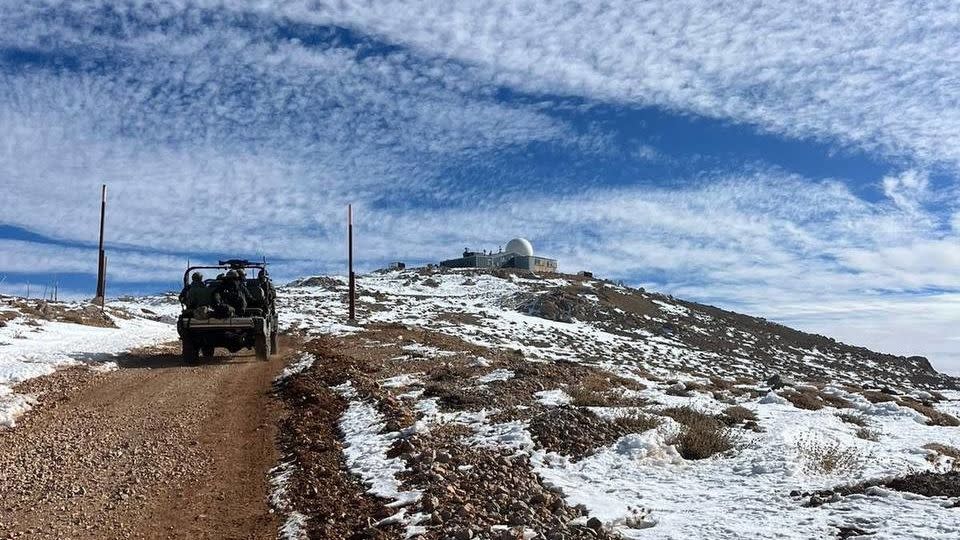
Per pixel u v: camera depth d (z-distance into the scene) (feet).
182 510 25.67
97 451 32.96
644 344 178.70
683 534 21.81
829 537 20.58
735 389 61.05
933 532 20.11
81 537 22.99
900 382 200.85
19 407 40.19
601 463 31.63
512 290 240.53
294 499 26.30
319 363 59.21
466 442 34.71
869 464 32.17
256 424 39.11
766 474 29.86
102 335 83.82
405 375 55.72
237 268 71.56
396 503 24.81
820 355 222.07
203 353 70.44
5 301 101.30
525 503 24.93
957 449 39.37
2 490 27.17
